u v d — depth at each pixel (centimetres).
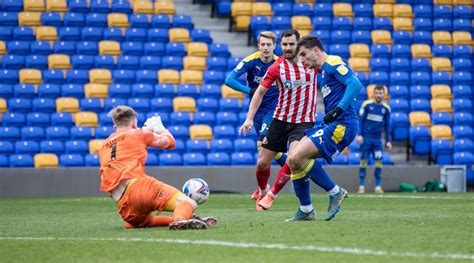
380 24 5353
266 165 2502
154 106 4534
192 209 1783
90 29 4956
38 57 4728
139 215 1803
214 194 3884
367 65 5028
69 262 1284
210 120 4500
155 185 1784
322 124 1977
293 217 2023
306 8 5397
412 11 5516
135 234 1680
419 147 4619
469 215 2203
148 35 5022
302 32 5231
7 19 4959
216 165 4256
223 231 1700
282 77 2284
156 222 1847
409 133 4634
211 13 5425
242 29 5328
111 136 1842
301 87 2314
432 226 1803
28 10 5078
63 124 4369
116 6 5181
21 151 4184
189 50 4972
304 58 1947
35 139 4275
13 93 4506
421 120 4694
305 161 1936
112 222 2117
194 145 4325
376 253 1323
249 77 2669
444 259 1251
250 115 2250
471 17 5544
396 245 1433
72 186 3956
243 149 4362
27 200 3456
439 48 5247
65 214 2509
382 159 4438
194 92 4669
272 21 5244
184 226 1720
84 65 4750
